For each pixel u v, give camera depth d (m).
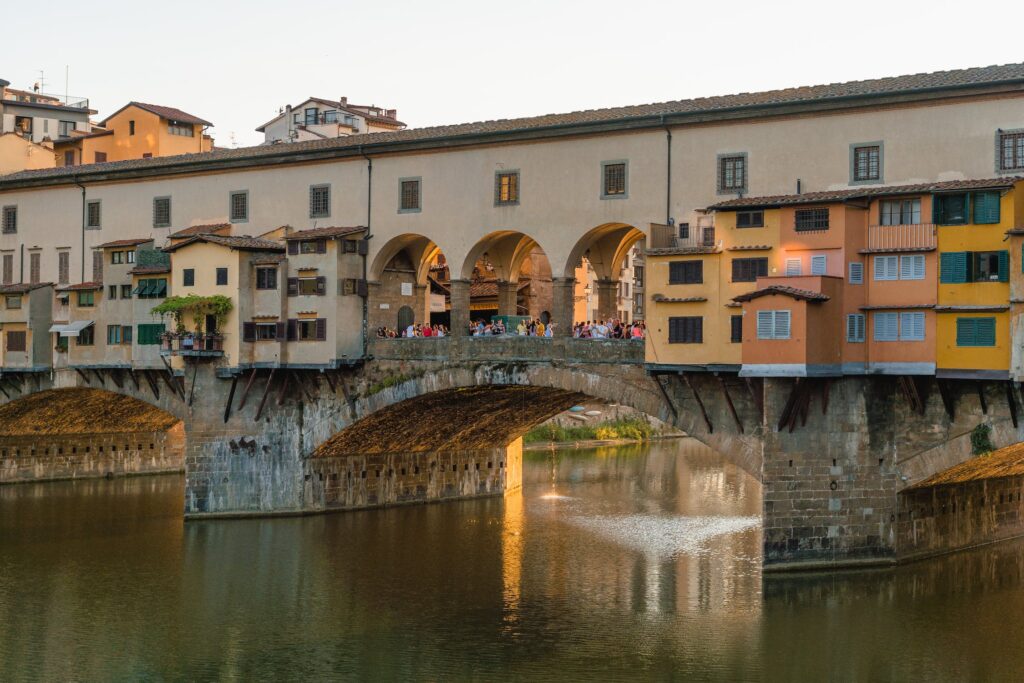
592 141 52.78
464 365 55.53
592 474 82.56
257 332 60.06
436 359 56.47
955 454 45.22
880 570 46.78
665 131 50.88
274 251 60.59
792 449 46.28
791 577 46.25
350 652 41.00
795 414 46.00
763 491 46.28
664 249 48.69
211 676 38.88
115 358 65.75
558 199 53.62
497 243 58.97
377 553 55.03
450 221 56.66
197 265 60.84
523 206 54.59
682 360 48.34
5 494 73.00
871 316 45.53
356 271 58.88
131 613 45.59
